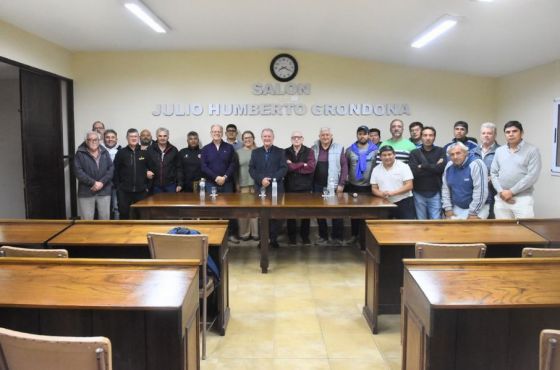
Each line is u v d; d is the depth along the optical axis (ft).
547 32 14.16
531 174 13.24
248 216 14.87
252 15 15.97
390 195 15.66
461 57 19.04
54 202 20.33
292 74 22.00
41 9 15.10
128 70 21.95
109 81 21.95
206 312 10.40
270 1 14.34
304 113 22.21
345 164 18.26
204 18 16.40
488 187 14.76
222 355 9.57
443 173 15.20
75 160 17.74
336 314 11.79
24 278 6.91
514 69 19.61
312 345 10.04
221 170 18.81
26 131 18.17
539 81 18.35
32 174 18.61
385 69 22.13
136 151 18.71
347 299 12.85
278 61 21.94
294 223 19.22
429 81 22.21
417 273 7.22
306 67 22.06
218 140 18.76
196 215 14.84
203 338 9.58
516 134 13.30
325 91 22.15
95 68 21.90
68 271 7.16
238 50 21.93
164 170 19.11
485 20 13.89
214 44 20.70
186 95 22.08
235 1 14.43
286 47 21.39
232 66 21.99
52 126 20.18
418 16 14.40
